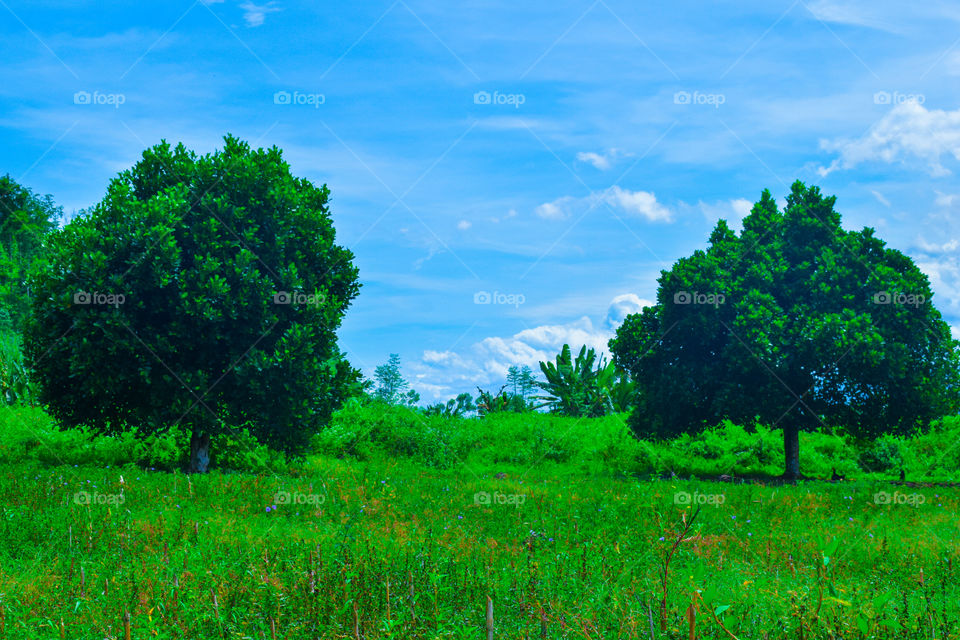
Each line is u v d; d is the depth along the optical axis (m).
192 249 19.25
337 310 20.62
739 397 23.41
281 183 20.55
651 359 25.41
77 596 6.78
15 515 10.09
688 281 24.11
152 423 18.39
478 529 10.98
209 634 5.91
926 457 27.44
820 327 22.59
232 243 19.23
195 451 19.75
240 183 19.67
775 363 22.80
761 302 23.66
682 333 24.44
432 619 6.00
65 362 18.25
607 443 28.27
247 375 18.72
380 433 26.47
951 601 6.62
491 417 33.03
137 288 18.27
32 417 23.23
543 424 30.08
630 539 9.86
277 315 19.62
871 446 26.83
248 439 20.42
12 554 8.67
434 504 13.36
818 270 24.30
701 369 24.44
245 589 6.65
